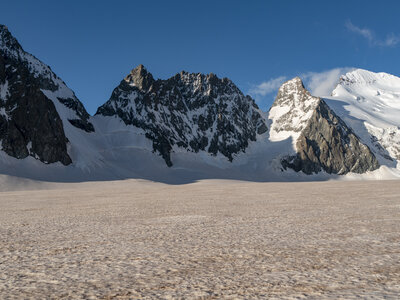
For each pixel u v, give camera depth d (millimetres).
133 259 5477
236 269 4688
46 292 3812
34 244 7207
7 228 10203
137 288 3896
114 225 10211
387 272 4336
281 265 4852
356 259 5105
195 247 6371
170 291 3758
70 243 7211
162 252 5992
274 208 14633
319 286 3803
